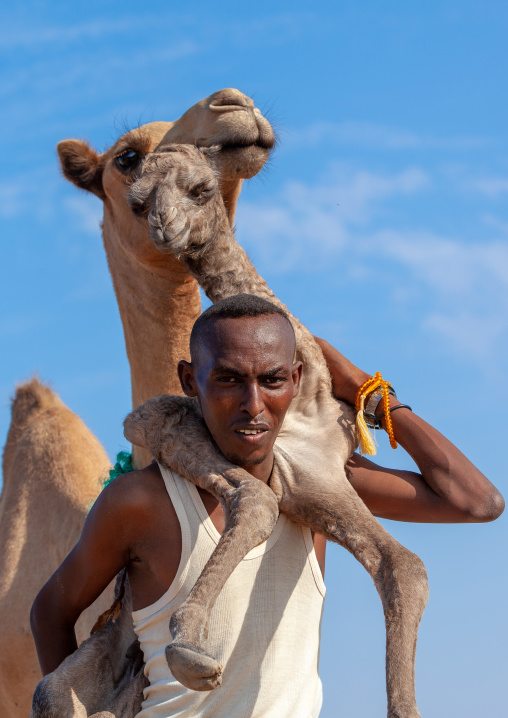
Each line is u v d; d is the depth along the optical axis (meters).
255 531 3.65
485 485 4.59
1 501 7.57
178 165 4.30
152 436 4.12
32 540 7.06
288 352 3.96
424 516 4.60
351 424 4.58
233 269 4.61
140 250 5.66
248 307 3.96
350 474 4.61
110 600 5.98
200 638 3.27
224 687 3.83
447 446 4.61
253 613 3.91
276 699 3.87
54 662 4.30
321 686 4.11
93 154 6.41
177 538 3.99
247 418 3.90
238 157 5.17
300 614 4.03
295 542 4.11
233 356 3.87
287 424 4.45
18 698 6.82
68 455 7.21
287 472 4.18
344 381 4.71
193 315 5.89
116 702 4.01
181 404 4.24
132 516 4.04
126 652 4.24
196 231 4.34
